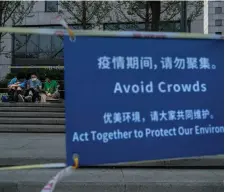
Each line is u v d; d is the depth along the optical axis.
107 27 22.69
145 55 3.47
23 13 22.95
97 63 3.37
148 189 6.38
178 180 6.71
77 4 22.66
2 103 14.91
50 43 28.44
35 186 6.43
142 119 3.46
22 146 9.54
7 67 27.92
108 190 6.39
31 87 16.84
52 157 7.93
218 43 3.62
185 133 3.54
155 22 12.18
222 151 3.62
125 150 3.42
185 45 3.55
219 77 3.62
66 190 6.35
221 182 6.53
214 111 3.60
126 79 3.43
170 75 3.52
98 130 3.37
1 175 7.10
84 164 3.34
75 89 3.33
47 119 13.37
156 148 3.48
